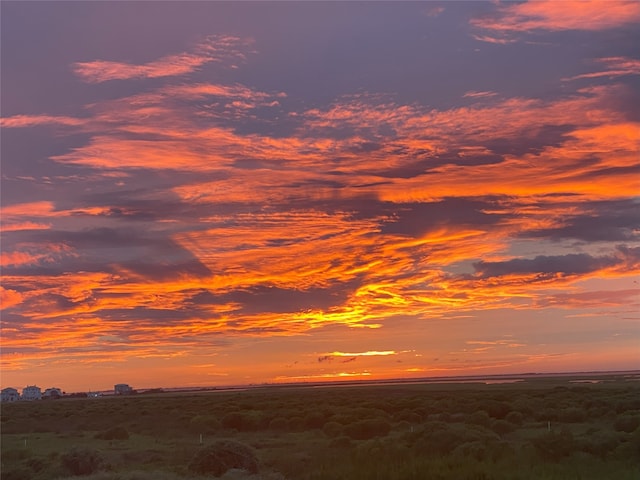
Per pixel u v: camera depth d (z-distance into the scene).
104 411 89.00
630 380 198.62
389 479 21.27
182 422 62.28
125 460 33.69
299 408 73.88
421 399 83.31
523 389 127.81
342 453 30.58
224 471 25.58
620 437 27.19
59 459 31.17
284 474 25.45
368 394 130.25
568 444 24.58
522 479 19.75
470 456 23.38
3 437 53.50
